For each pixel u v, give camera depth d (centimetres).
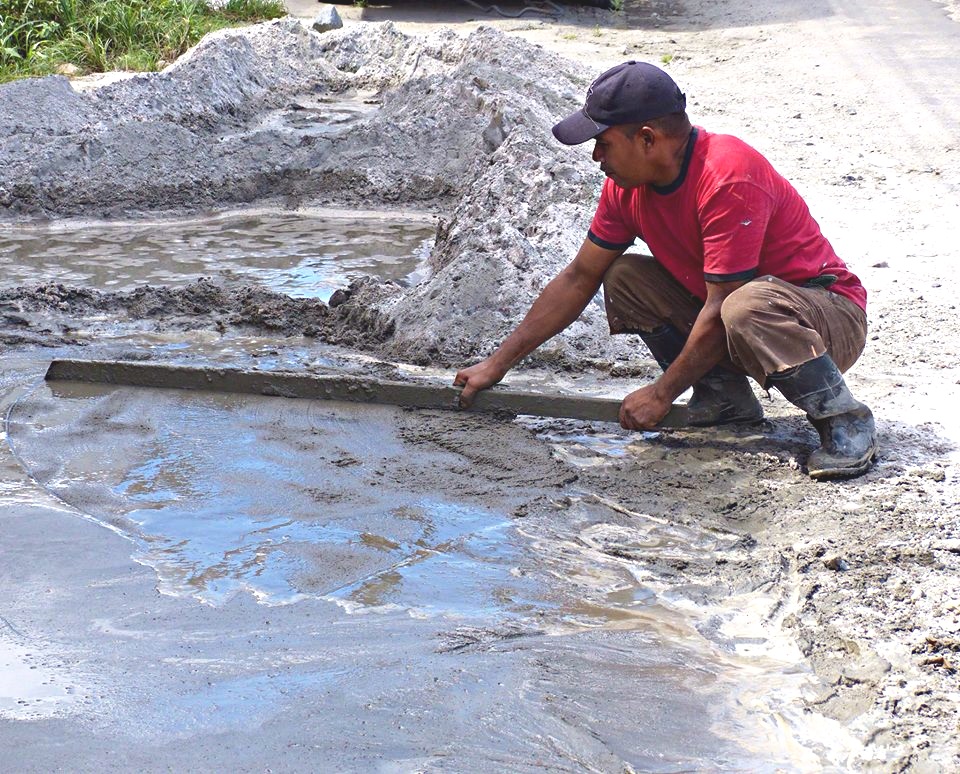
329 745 273
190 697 292
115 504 404
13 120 956
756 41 1440
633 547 375
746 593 346
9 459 438
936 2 1673
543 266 583
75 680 299
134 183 919
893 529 374
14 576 354
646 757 273
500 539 380
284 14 1591
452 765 267
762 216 394
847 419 413
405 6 1695
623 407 430
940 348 530
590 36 1488
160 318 615
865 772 269
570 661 311
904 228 721
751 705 293
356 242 812
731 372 446
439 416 475
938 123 1009
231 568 362
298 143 967
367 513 397
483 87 1006
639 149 391
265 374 496
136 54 1320
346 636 322
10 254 779
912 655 310
